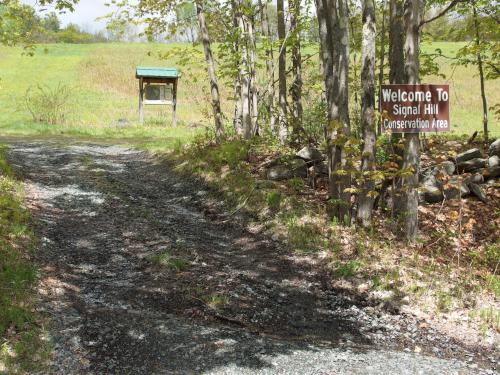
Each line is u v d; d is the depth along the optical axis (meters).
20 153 14.57
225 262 7.83
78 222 8.86
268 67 14.10
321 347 5.45
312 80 14.26
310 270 7.59
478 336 5.87
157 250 7.91
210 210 10.30
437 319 6.23
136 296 6.34
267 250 8.36
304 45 13.59
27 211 8.63
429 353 5.51
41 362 4.62
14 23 12.68
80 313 5.65
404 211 8.69
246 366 4.84
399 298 6.67
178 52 13.83
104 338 5.18
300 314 6.35
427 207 9.48
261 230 9.10
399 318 6.30
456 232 8.59
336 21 8.30
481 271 7.45
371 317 6.34
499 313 6.14
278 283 7.18
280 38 13.07
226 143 12.54
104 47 54.22
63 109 27.31
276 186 10.28
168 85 25.64
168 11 12.75
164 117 28.48
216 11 13.98
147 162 14.59
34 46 13.55
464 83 33.69
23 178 11.07
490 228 8.73
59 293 6.06
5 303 5.34
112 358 4.85
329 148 8.76
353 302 6.71
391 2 9.36
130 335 5.29
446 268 7.40
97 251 7.70
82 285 6.49
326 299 6.79
